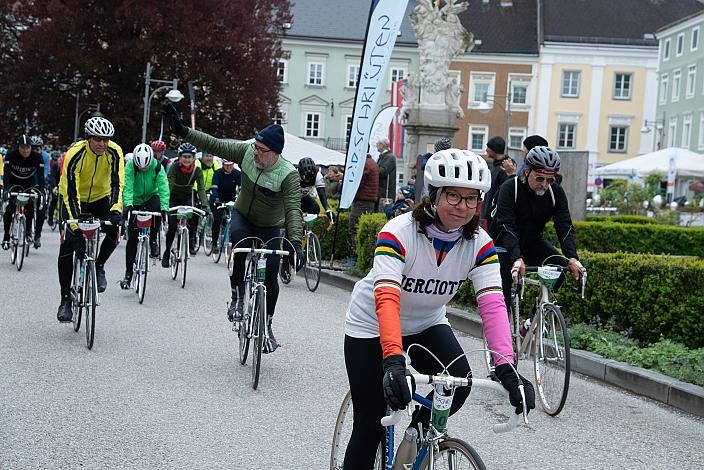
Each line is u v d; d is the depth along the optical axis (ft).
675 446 18.53
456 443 10.19
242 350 24.73
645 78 213.66
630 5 220.23
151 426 18.37
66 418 18.66
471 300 35.09
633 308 27.91
